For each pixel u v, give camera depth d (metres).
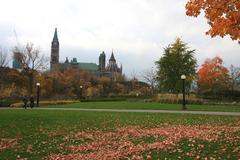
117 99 74.19
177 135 15.60
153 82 101.25
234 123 21.34
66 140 16.41
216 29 11.48
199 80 88.62
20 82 80.88
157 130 18.48
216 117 26.38
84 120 25.70
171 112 33.81
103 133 18.48
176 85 73.81
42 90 81.81
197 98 57.03
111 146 14.23
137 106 46.31
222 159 10.63
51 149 14.13
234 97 65.06
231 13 11.40
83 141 16.00
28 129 20.73
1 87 77.56
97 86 103.19
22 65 76.50
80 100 70.75
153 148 12.91
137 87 108.31
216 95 67.00
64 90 92.19
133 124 22.59
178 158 11.05
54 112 34.25
